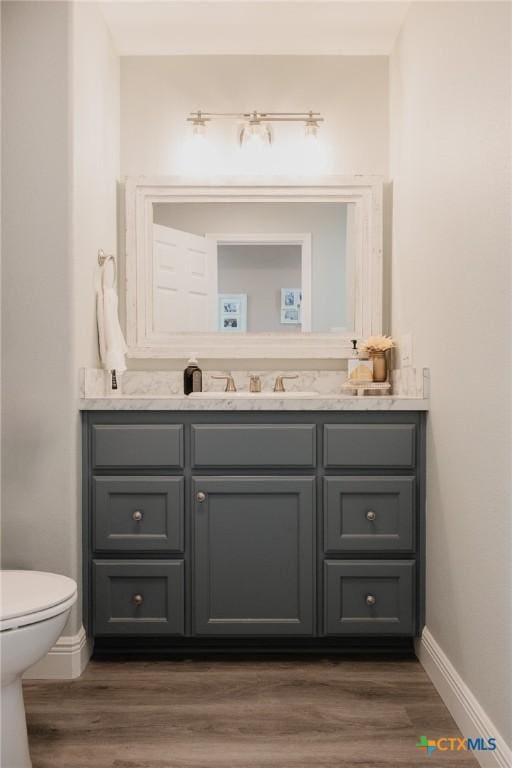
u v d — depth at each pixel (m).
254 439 2.15
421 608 2.17
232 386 2.64
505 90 1.44
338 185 2.76
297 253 2.78
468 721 1.67
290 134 2.81
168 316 2.78
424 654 2.12
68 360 2.07
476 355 1.64
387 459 2.16
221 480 2.15
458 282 1.79
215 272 2.79
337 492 2.16
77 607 2.11
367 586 2.17
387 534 2.16
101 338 2.37
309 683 2.01
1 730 1.49
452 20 1.85
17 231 2.06
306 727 1.75
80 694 1.94
